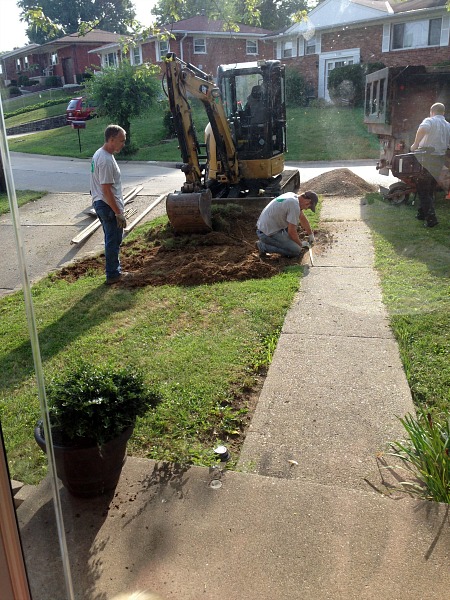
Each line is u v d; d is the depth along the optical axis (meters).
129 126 16.08
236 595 1.80
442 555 1.92
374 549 1.96
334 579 1.85
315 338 3.77
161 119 18.47
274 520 2.12
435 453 2.26
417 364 3.31
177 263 5.79
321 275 4.68
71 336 4.07
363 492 2.25
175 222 6.58
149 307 4.61
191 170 7.00
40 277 5.77
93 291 5.11
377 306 3.93
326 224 5.57
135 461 2.52
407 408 2.91
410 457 2.36
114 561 1.95
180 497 2.27
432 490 2.22
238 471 2.47
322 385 3.18
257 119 7.36
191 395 3.11
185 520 2.14
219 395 3.12
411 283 2.76
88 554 1.99
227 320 4.20
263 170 7.61
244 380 3.27
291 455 2.59
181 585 1.85
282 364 3.46
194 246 6.36
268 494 2.26
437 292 2.67
